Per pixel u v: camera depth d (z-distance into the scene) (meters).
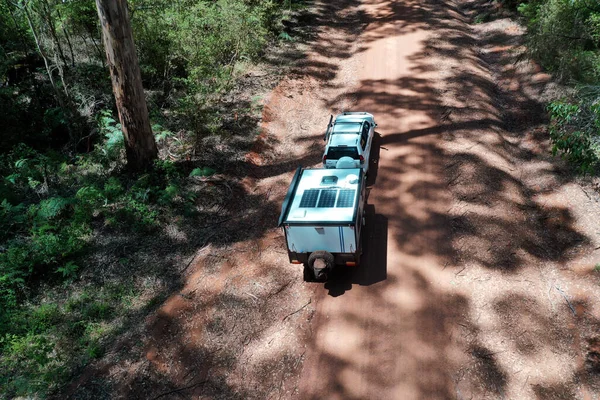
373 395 8.55
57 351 9.45
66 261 11.30
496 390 8.55
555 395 8.51
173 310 10.17
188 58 17.75
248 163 14.46
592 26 15.96
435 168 13.77
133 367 9.10
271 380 8.91
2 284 10.37
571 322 9.74
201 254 11.54
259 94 17.34
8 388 8.73
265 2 20.22
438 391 8.55
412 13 23.83
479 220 11.92
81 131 15.71
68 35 18.16
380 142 15.11
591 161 11.88
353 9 25.67
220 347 9.48
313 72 19.27
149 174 13.41
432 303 10.09
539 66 17.70
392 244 11.55
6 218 12.03
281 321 9.92
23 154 14.56
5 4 15.57
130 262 11.35
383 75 18.86
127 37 12.31
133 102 12.97
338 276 10.89
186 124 15.70
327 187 10.70
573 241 11.59
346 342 9.46
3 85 16.41
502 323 9.64
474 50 20.56
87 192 12.34
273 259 11.32
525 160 14.44
